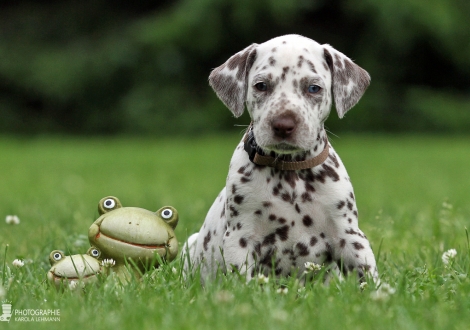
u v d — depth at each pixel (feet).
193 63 86.48
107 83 87.61
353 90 15.05
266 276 14.52
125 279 14.28
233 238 14.32
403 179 43.55
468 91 89.86
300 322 11.16
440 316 11.42
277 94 13.98
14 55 88.33
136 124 84.94
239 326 10.97
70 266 14.15
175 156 60.08
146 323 11.16
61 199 32.53
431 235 20.90
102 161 56.44
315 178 14.26
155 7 93.09
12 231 22.67
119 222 14.66
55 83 86.28
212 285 13.07
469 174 46.75
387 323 11.13
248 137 14.65
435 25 82.43
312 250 14.33
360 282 14.08
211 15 83.05
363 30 85.40
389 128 83.25
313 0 82.48
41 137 85.66
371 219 24.56
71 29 91.40
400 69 86.02
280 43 14.49
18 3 94.07
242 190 14.26
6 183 41.98
